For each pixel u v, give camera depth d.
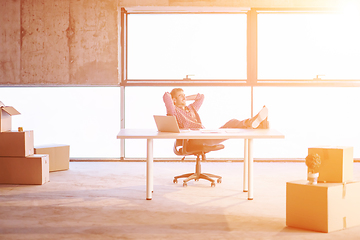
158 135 3.41
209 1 6.04
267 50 6.93
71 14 6.06
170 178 4.78
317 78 6.16
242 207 3.34
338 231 2.66
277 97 7.64
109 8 6.06
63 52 6.09
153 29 7.41
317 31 6.88
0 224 2.85
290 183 2.77
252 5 6.05
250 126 3.98
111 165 5.82
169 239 2.51
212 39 7.50
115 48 6.09
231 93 7.56
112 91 6.99
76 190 4.07
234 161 6.18
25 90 6.90
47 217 3.04
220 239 2.51
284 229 2.72
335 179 2.75
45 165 4.48
